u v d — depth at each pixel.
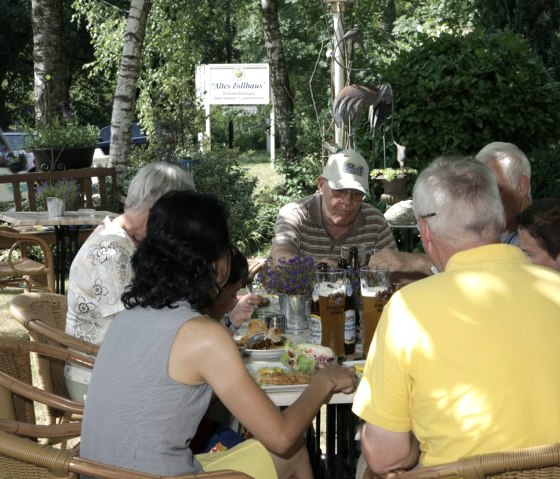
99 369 2.23
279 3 21.39
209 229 2.24
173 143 10.59
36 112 9.80
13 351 3.01
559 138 8.25
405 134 7.57
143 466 2.14
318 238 4.38
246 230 9.93
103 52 17.12
